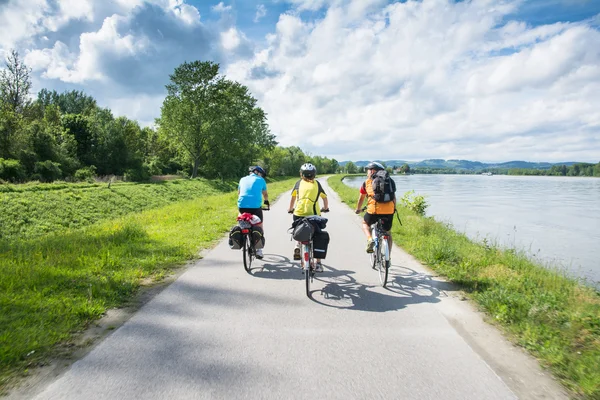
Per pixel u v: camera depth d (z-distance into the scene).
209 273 5.86
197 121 46.06
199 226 10.34
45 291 4.59
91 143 42.41
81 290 4.72
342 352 3.31
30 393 2.63
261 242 5.96
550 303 4.35
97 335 3.58
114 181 35.59
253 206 6.18
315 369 3.02
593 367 3.01
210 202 18.27
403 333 3.73
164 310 4.25
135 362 3.08
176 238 8.46
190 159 49.75
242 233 5.87
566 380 2.93
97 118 44.28
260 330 3.75
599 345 3.43
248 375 2.91
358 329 3.81
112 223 11.32
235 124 50.06
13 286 4.65
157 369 2.98
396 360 3.19
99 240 7.77
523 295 4.65
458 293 5.02
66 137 39.06
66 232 10.38
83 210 19.91
